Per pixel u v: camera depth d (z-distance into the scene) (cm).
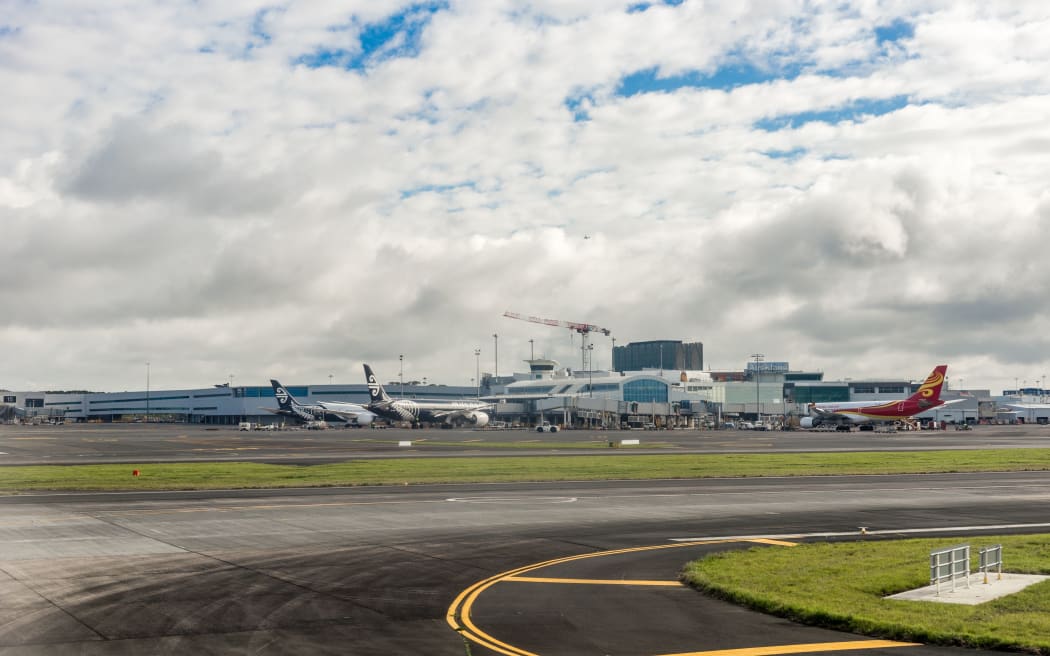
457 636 1844
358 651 1714
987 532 3550
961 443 12181
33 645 1750
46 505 4334
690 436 15838
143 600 2191
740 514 4078
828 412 19000
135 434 16625
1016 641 1766
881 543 3169
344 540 3231
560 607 2138
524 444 11850
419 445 11481
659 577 2548
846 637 1853
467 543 3172
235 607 2116
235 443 12094
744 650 1742
